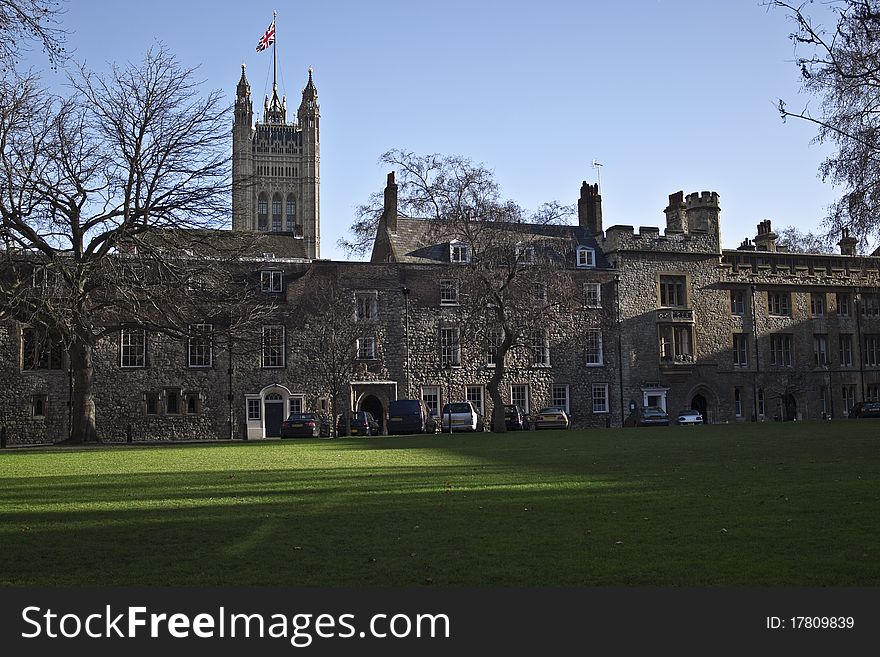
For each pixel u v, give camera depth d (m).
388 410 49.03
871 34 19.06
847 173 24.20
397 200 53.72
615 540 8.84
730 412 57.25
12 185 30.45
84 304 34.75
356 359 47.66
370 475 16.22
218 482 15.34
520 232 41.97
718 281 57.84
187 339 38.62
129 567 8.09
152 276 33.88
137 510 11.62
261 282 47.91
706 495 12.07
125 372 46.06
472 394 51.25
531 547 8.58
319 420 46.16
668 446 23.62
